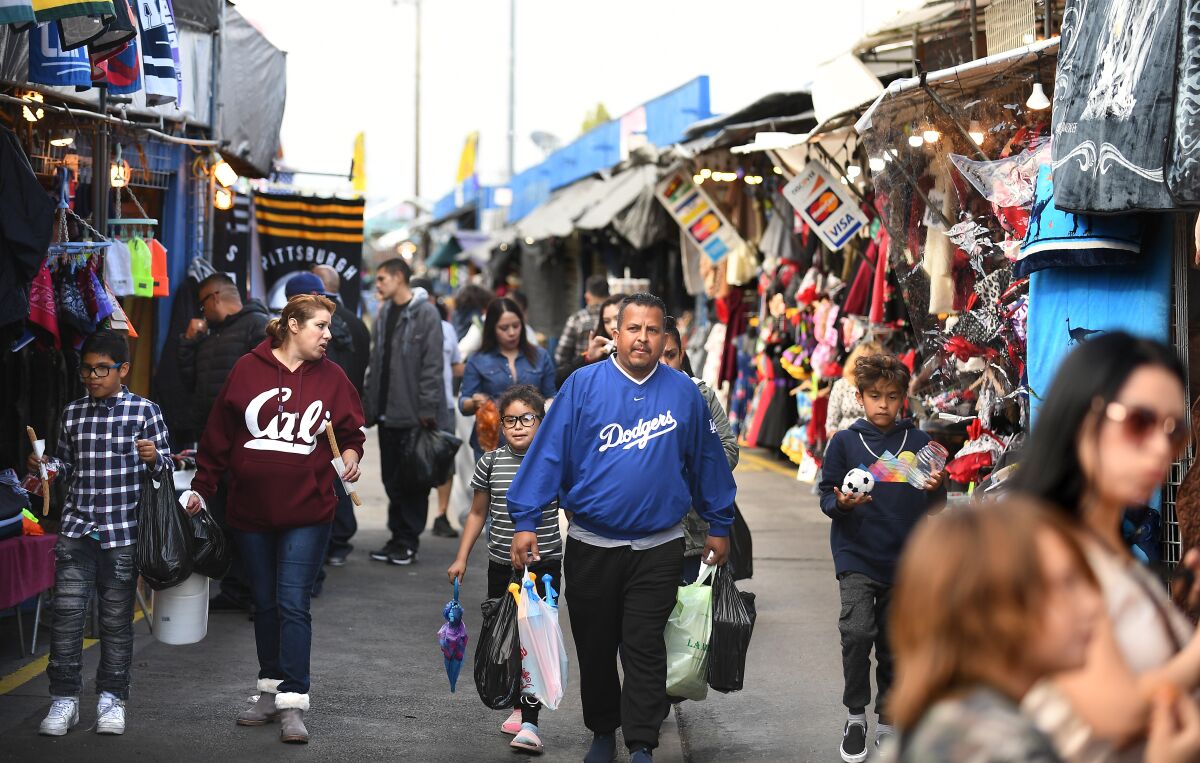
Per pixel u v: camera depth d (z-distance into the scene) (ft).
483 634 30.17
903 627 10.44
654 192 88.79
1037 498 12.39
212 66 53.57
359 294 72.69
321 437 31.53
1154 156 28.12
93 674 35.76
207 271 52.90
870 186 61.11
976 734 9.88
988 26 47.78
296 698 30.73
